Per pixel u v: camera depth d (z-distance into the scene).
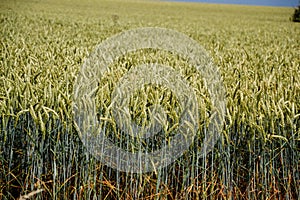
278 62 7.70
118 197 3.39
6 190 3.41
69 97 3.53
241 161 3.71
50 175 3.67
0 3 32.34
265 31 20.77
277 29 22.39
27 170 3.55
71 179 3.67
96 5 40.72
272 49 11.19
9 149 3.54
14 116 3.16
